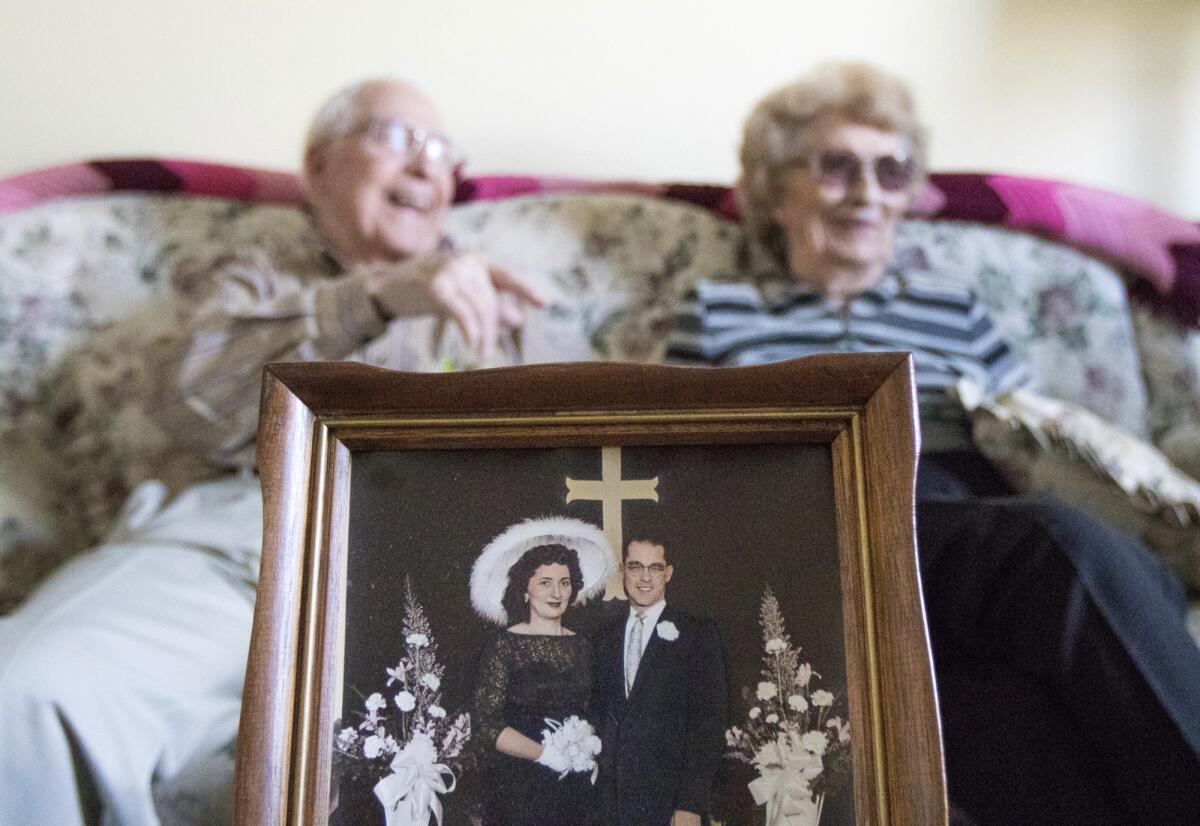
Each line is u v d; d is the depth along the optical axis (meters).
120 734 0.69
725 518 0.54
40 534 1.12
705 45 1.59
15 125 1.41
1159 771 0.65
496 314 1.12
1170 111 1.66
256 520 0.96
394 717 0.51
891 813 0.47
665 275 1.37
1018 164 1.62
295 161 1.47
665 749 0.51
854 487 0.53
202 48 1.47
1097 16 1.66
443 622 0.52
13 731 0.65
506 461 0.55
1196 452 1.38
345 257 1.27
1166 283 1.43
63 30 1.44
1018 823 0.67
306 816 0.48
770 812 0.49
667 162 1.56
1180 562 1.02
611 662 0.52
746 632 0.52
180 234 1.29
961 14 1.63
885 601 0.50
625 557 0.53
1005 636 0.75
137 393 1.19
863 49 1.61
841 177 1.30
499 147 1.53
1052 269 1.44
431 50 1.53
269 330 1.03
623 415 0.54
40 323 1.21
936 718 0.47
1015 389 1.24
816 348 1.27
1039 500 0.81
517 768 0.50
